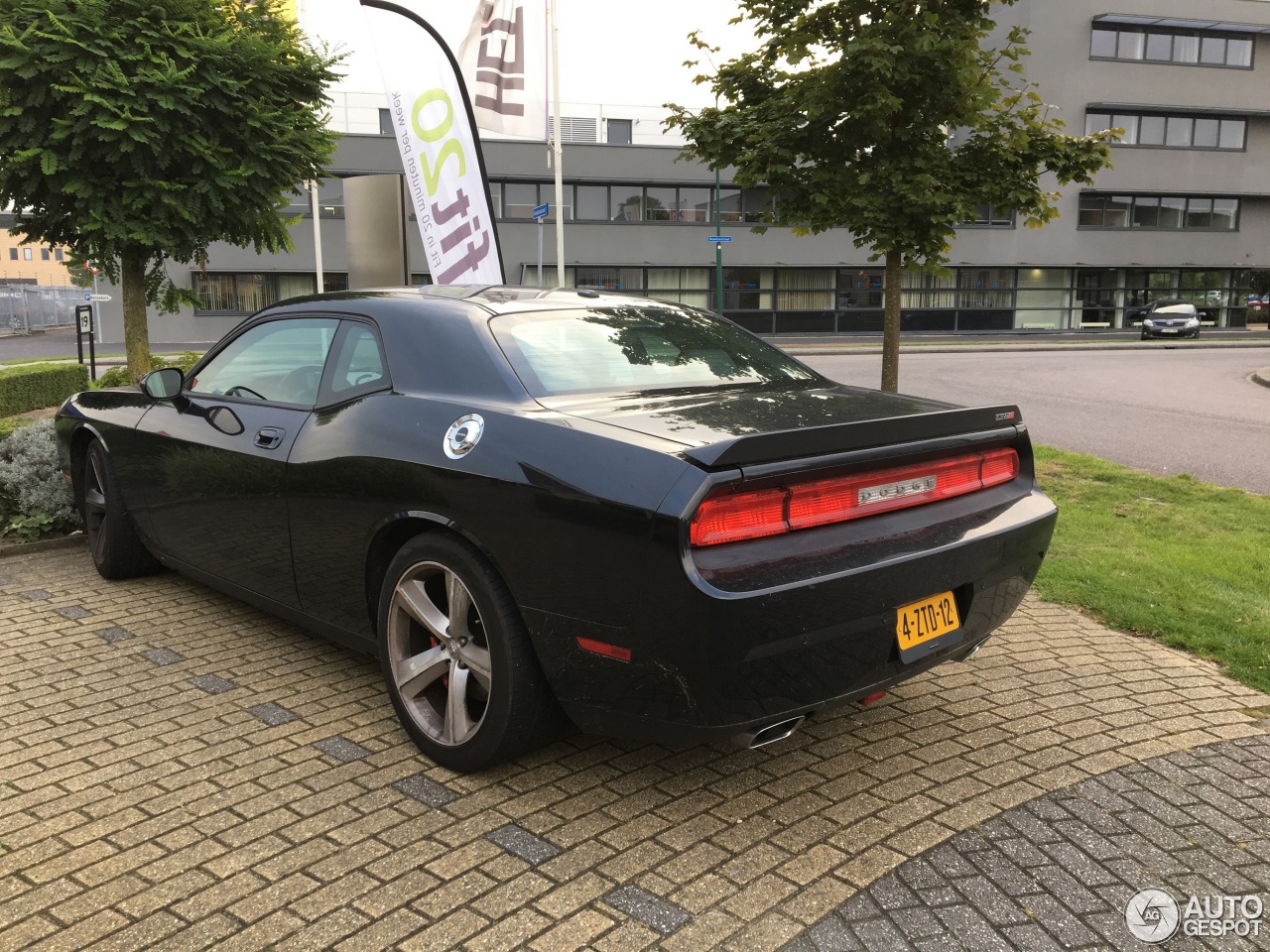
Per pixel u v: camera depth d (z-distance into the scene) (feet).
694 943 6.75
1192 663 12.48
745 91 22.40
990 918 7.07
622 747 9.88
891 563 8.03
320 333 11.47
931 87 19.85
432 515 8.96
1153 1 127.85
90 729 10.11
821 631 7.64
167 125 21.20
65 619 13.62
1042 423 38.78
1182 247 134.10
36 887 7.34
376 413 9.93
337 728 10.19
